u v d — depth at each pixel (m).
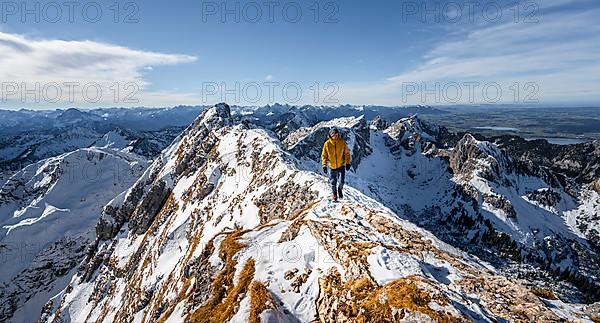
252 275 19.25
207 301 20.14
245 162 73.38
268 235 23.86
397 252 15.54
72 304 90.94
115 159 181.75
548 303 13.76
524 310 12.47
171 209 88.19
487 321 11.40
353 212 22.75
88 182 170.25
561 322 11.84
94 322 79.25
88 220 153.12
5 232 144.12
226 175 76.50
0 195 177.62
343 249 16.69
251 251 21.80
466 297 13.12
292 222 24.81
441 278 15.24
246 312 16.66
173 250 67.38
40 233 144.00
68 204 159.00
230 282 20.17
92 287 93.81
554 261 119.00
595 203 153.12
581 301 96.00
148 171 122.25
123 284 80.50
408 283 12.96
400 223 21.86
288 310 16.38
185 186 93.00
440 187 167.38
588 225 140.62
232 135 93.19
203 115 129.00
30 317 128.25
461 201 147.38
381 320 12.09
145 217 99.88
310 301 16.41
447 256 18.06
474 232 131.25
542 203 149.75
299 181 42.91
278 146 68.25
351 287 14.55
